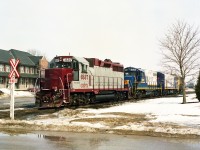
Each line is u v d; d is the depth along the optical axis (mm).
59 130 14266
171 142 11469
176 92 66312
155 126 15453
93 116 20297
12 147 9914
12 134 12891
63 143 10953
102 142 11352
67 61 27844
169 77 60969
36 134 13023
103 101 34875
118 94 38469
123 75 40250
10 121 16359
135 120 18031
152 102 34844
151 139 12125
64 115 21328
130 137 12594
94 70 31906
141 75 45406
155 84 52094
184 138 12383
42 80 27516
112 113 22000
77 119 18516
